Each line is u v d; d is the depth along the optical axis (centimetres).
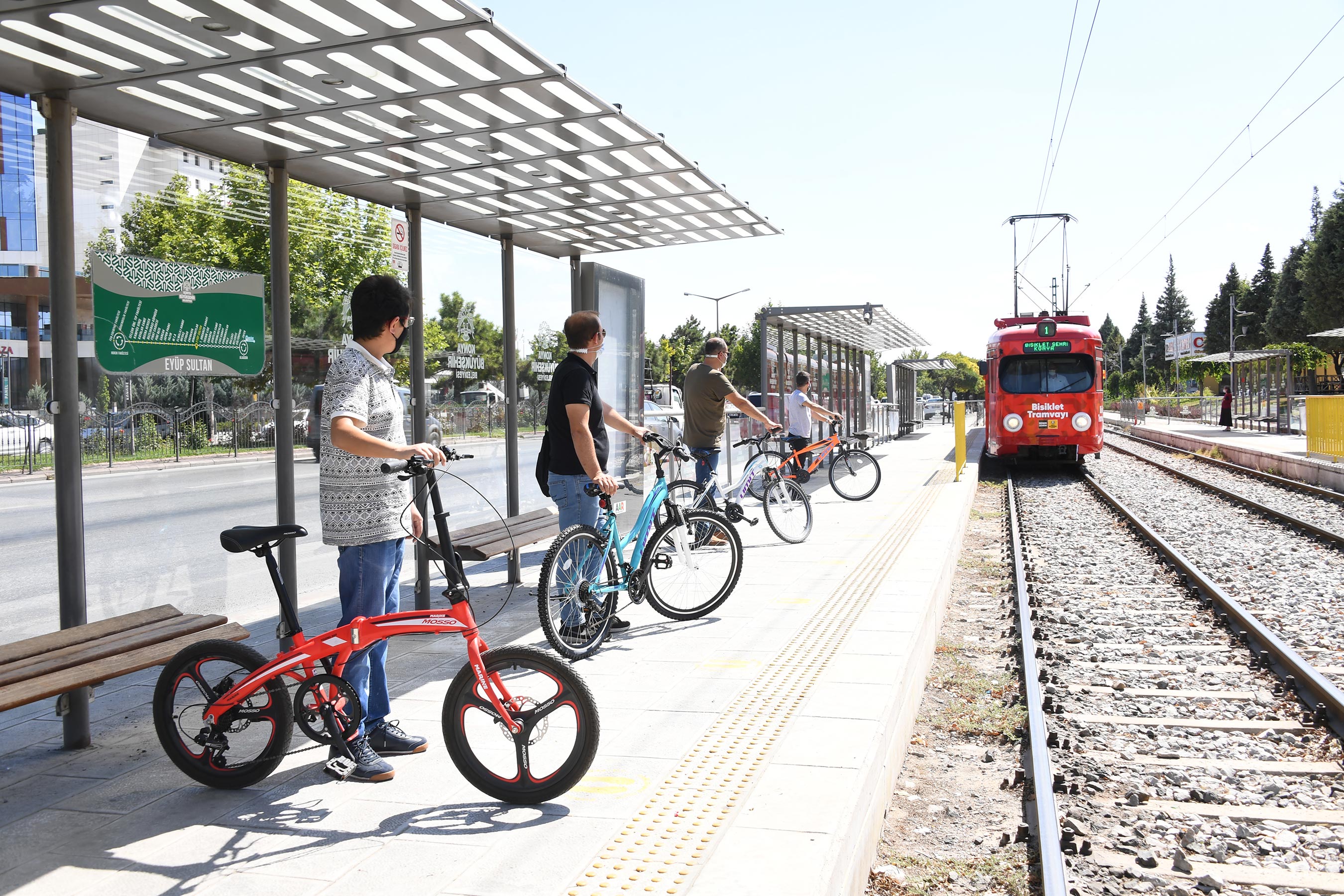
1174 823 407
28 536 550
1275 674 608
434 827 356
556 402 618
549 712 372
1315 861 374
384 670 432
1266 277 8244
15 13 381
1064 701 568
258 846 344
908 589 731
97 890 313
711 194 720
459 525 816
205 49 433
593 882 306
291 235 680
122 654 414
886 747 419
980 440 3409
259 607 764
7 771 426
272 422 657
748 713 466
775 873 295
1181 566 945
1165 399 5934
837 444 1332
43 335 502
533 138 585
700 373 877
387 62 460
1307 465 1800
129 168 551
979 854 385
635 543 660
